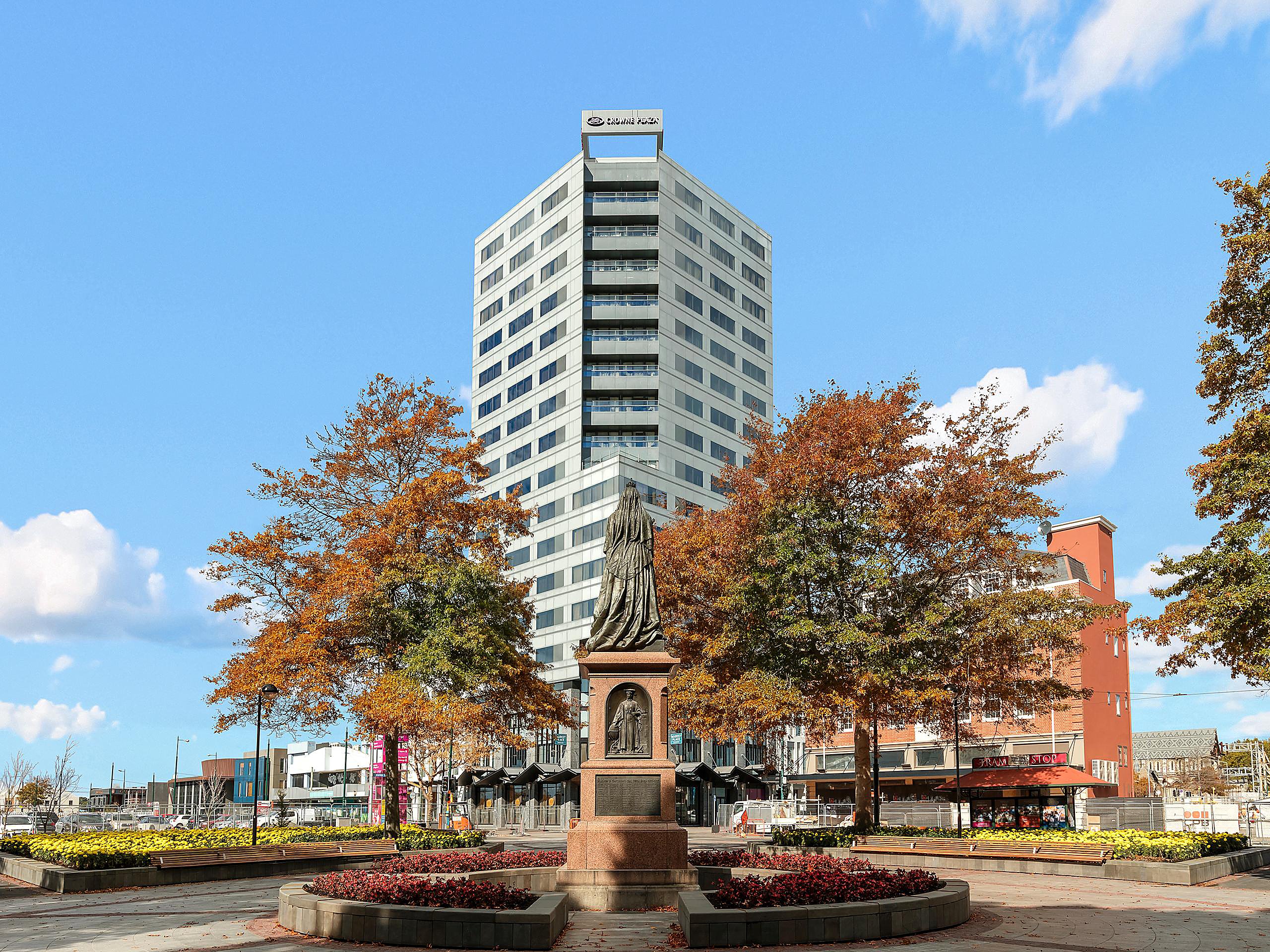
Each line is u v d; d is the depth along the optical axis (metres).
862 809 35.94
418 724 33.28
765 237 115.00
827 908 14.80
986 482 35.00
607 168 102.44
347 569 33.91
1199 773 96.12
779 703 32.78
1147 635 29.05
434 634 33.72
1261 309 28.73
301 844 30.97
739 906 15.12
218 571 36.78
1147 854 25.98
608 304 99.19
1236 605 26.39
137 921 17.81
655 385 97.12
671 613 38.62
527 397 104.06
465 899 15.55
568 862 19.39
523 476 102.69
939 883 17.91
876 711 35.00
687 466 98.38
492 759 89.81
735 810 68.62
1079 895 21.62
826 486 35.25
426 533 36.03
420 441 38.47
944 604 33.97
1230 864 25.98
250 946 14.79
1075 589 58.25
